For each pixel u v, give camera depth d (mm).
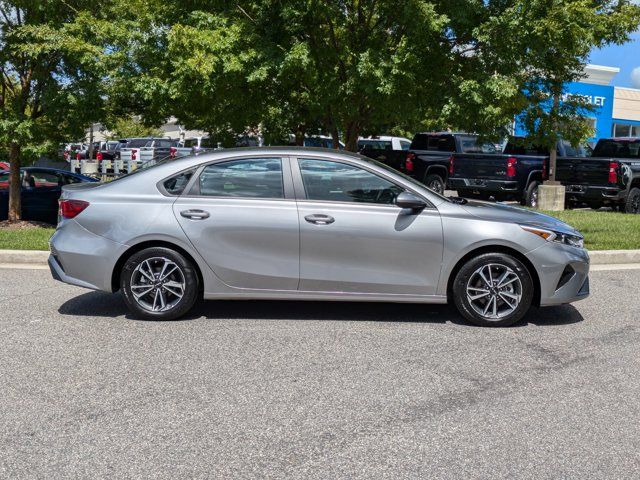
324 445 3715
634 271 9242
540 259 6180
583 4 9516
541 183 17891
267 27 10336
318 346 5578
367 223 6148
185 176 6355
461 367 5078
